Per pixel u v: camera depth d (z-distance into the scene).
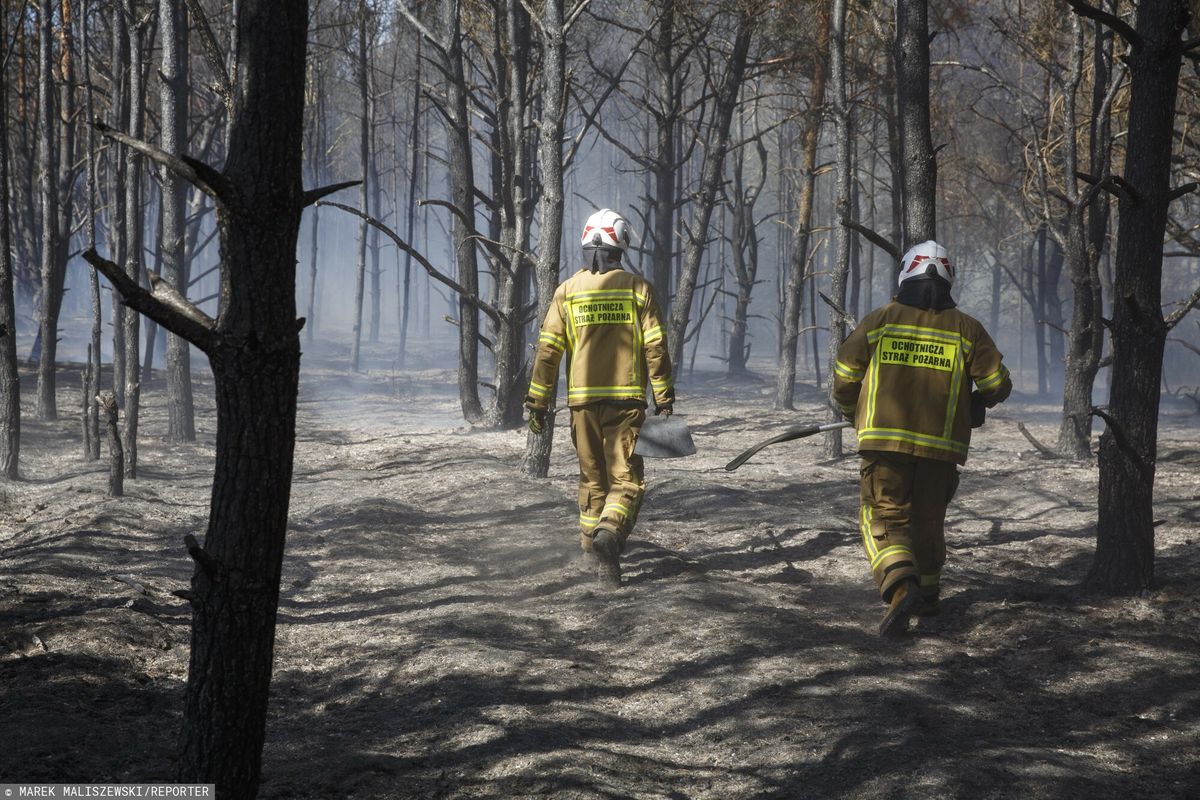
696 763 3.73
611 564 6.08
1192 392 22.31
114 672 4.42
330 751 3.76
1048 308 23.89
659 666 4.77
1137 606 5.73
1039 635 5.21
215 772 2.69
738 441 13.66
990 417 16.78
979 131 25.45
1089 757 3.79
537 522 7.83
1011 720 4.12
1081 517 8.34
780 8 17.25
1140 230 5.83
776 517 8.24
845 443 13.64
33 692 4.07
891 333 5.43
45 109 12.55
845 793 3.43
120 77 12.11
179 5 11.04
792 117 19.77
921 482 5.40
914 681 4.51
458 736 3.86
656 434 6.11
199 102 22.00
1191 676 4.61
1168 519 8.09
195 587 2.70
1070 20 12.37
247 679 2.71
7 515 7.87
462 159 14.61
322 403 17.56
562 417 15.11
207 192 2.53
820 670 4.61
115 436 8.40
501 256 12.78
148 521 7.70
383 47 34.94
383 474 10.41
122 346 14.31
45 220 12.89
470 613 5.51
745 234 24.31
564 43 9.91
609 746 3.83
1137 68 5.89
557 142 9.94
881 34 12.98
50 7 12.16
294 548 7.11
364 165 22.80
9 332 9.20
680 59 18.00
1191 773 3.66
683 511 8.59
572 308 6.29
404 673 4.57
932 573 5.50
